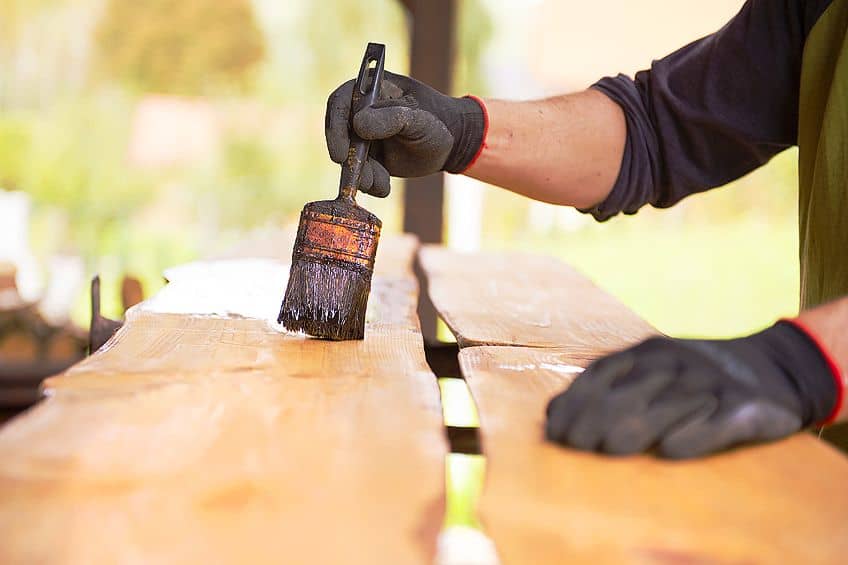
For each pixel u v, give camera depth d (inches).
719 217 581.6
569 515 54.1
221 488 55.3
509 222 589.3
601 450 62.0
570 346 99.2
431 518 52.9
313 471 58.3
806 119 96.5
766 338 66.8
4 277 303.1
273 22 617.6
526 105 105.8
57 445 60.5
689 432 60.8
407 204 247.6
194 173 587.8
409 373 81.4
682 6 507.5
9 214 521.3
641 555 50.9
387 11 631.2
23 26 560.7
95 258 527.2
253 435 63.9
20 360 276.4
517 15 663.8
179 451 60.4
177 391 73.1
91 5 569.0
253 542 49.6
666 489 57.7
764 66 102.9
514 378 82.7
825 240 92.7
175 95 591.2
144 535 49.8
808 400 64.7
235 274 131.3
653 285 510.9
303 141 612.4
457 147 99.8
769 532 53.0
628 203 110.3
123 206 564.4
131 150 573.3
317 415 68.8
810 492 58.0
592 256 559.2
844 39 91.8
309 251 91.1
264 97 609.3
